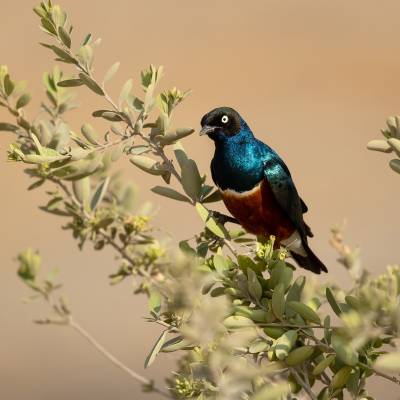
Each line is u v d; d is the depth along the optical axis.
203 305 5.73
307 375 5.92
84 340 19.61
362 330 5.05
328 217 26.97
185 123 36.59
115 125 7.38
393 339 5.69
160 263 8.03
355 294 7.16
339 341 5.57
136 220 8.10
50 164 7.24
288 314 6.02
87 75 7.24
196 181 7.73
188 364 6.12
